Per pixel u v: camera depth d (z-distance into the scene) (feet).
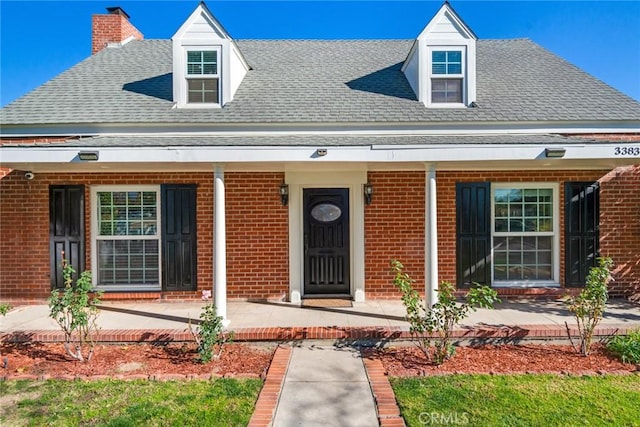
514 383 15.10
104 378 15.67
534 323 21.25
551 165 25.41
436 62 29.58
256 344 19.99
